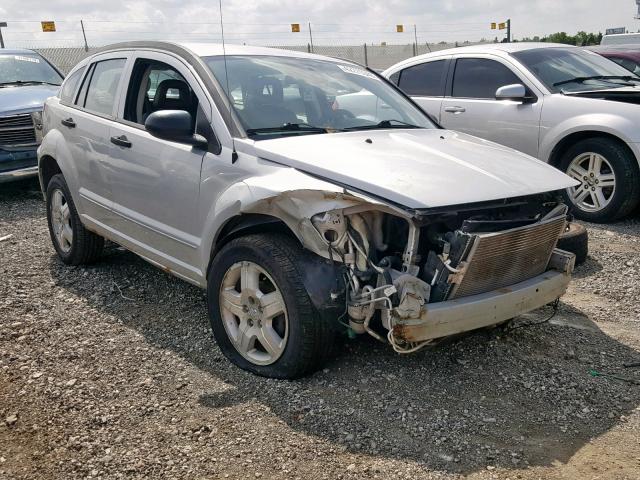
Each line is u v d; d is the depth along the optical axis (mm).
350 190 3326
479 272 3391
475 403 3469
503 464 2975
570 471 2926
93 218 5242
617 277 5375
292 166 3604
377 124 4566
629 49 11023
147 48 4883
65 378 3762
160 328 4465
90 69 5551
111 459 3014
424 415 3346
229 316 3922
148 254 4637
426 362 3881
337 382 3645
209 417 3344
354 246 3338
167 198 4312
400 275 3236
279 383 3637
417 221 3207
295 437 3166
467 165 3701
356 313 3303
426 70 8609
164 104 4586
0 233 7047
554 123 7156
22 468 2957
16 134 8883
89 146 5125
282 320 3635
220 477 2889
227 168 3863
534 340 4211
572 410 3420
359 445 3102
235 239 3754
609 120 6715
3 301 4926
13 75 10250
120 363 3951
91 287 5273
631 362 3949
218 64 4414
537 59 7793
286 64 4770
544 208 3766
